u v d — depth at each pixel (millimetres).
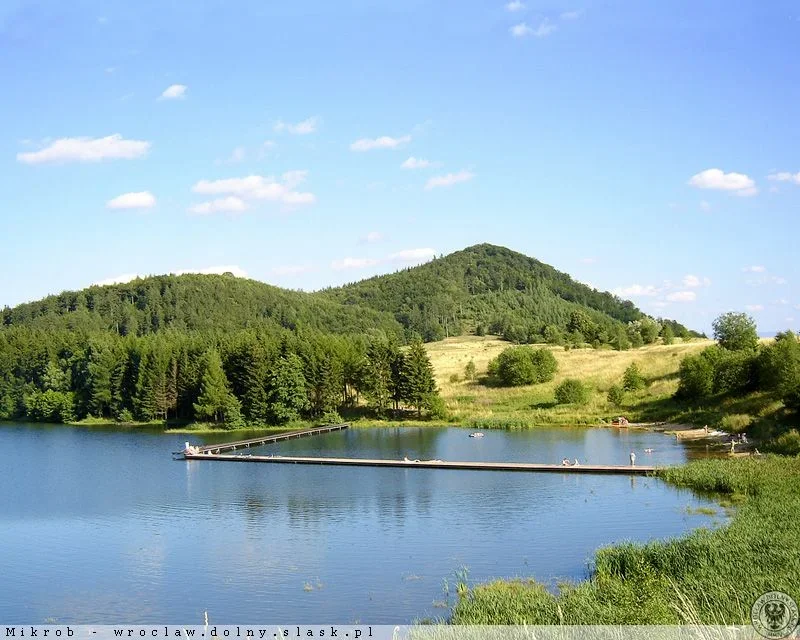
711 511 53125
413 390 125562
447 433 110750
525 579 39281
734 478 59969
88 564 45156
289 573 42281
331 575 41656
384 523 53781
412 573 41531
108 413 142375
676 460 76000
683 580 32875
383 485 69250
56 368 147875
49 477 77562
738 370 102062
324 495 65062
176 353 138750
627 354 146375
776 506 47094
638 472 70500
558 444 93875
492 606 32781
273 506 60875
